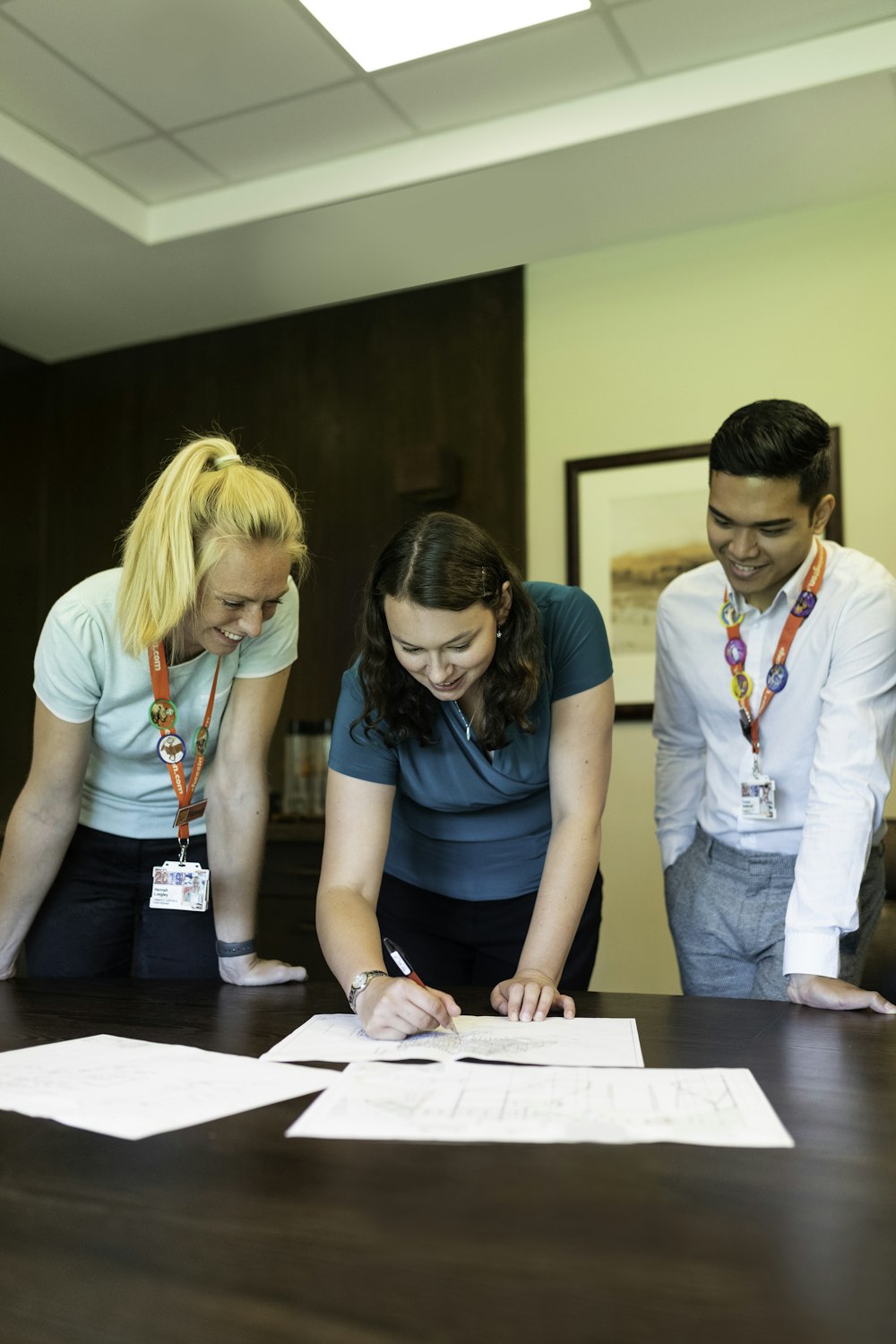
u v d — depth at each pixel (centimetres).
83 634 162
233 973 171
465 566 134
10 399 453
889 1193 77
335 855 155
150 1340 59
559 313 387
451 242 364
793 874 185
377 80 301
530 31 281
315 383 422
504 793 167
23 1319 61
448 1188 79
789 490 164
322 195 338
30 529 461
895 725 176
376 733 155
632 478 368
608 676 164
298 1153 86
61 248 366
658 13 275
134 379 454
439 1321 60
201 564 152
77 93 306
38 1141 90
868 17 276
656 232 363
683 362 367
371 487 410
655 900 355
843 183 332
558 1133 90
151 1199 78
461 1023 132
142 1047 121
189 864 166
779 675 181
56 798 169
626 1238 70
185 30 282
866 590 175
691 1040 122
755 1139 88
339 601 411
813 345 349
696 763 204
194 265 379
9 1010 144
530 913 178
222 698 177
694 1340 58
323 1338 58
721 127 300
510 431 390
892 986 182
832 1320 60
